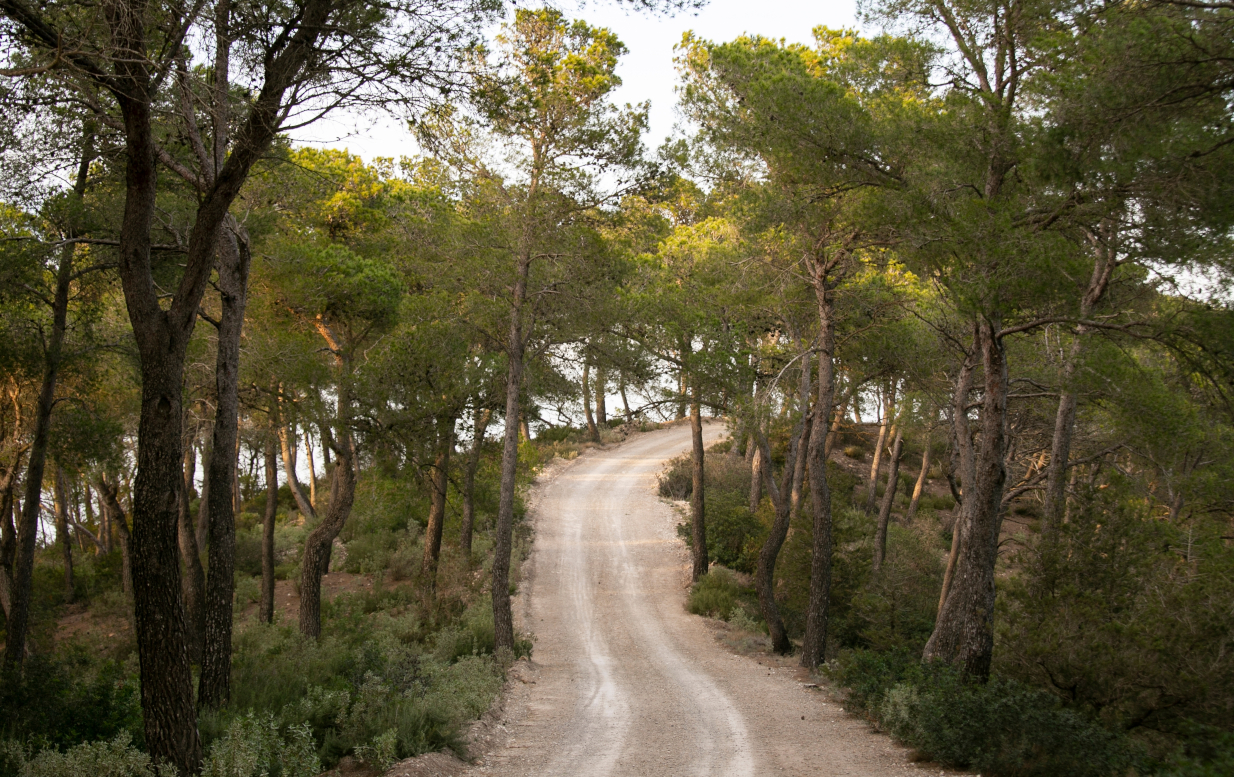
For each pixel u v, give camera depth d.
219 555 10.18
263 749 7.45
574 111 15.66
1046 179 10.48
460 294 18.19
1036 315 11.56
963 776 8.59
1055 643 10.61
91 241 9.47
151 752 6.70
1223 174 9.17
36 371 14.20
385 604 21.72
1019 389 16.45
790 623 22.08
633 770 8.95
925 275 12.19
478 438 21.83
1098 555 12.35
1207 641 10.06
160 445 6.88
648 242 18.41
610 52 15.75
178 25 7.11
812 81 11.97
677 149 16.08
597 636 20.94
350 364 17.92
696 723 11.62
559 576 27.17
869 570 23.34
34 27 6.60
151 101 6.93
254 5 7.33
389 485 21.08
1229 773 7.41
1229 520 16.86
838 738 10.61
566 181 15.82
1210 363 10.29
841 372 20.64
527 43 15.73
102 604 23.78
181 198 12.75
